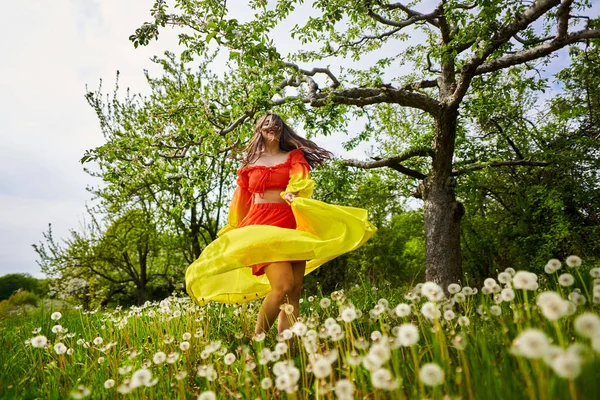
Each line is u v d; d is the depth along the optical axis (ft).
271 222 10.53
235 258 9.61
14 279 120.57
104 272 66.85
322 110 26.78
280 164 10.93
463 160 32.89
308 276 52.60
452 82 29.25
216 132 21.70
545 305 3.42
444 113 26.40
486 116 30.60
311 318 7.06
